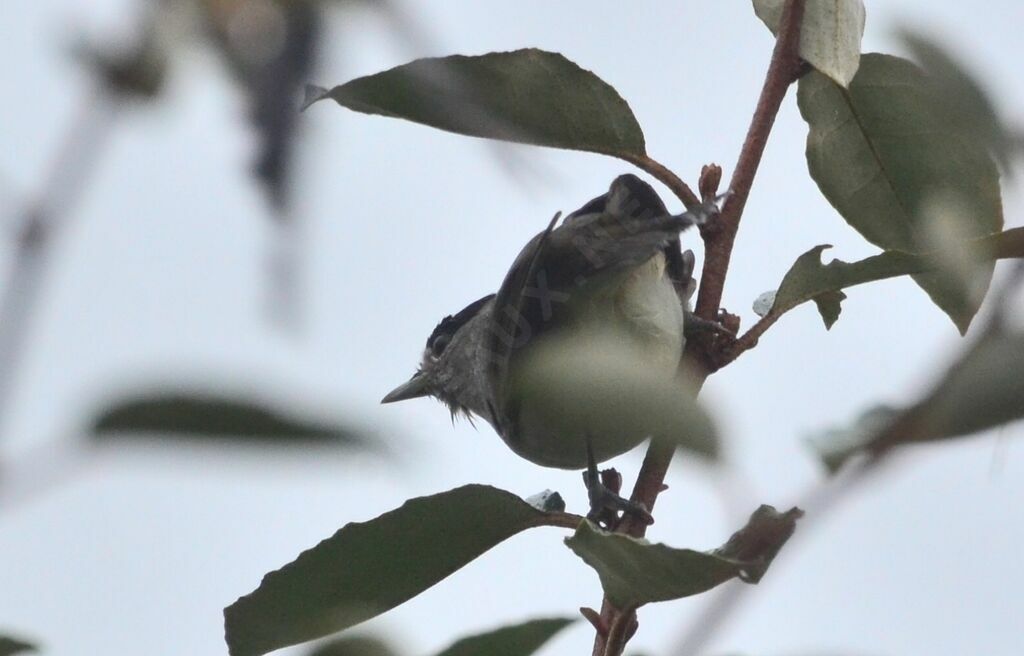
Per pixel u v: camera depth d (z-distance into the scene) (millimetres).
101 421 2627
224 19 2689
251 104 2662
